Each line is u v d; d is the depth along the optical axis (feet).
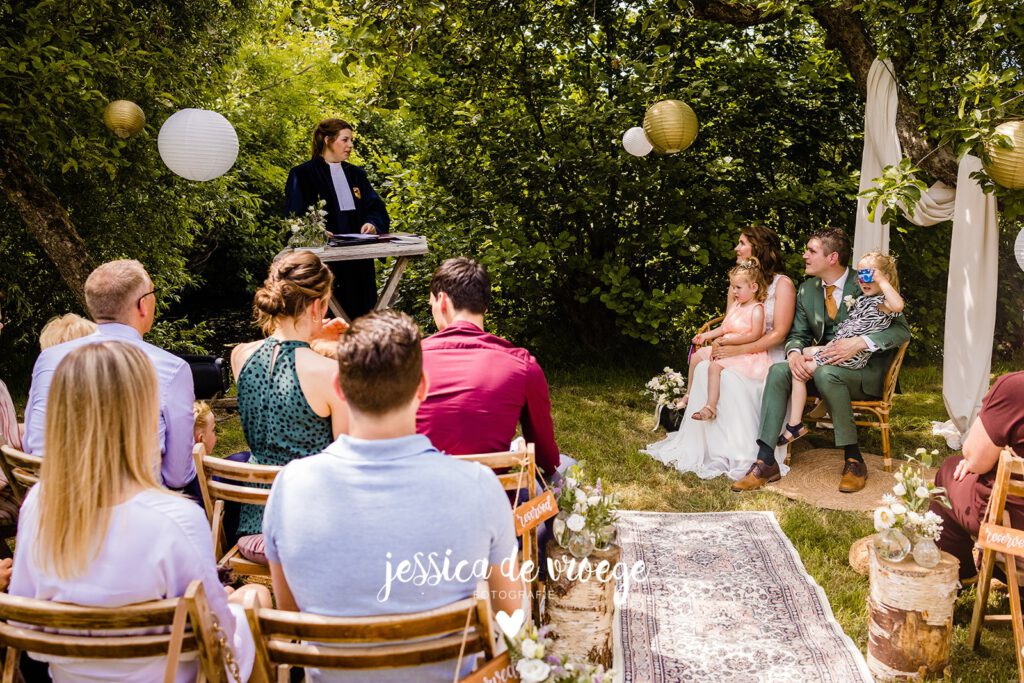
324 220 18.60
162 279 28.17
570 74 24.36
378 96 20.52
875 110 18.22
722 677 9.77
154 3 23.04
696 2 19.30
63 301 26.61
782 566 12.57
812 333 17.24
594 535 9.61
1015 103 14.61
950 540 11.01
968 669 9.91
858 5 17.26
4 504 10.53
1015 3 15.52
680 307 22.94
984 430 10.10
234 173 34.40
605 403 21.44
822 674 9.83
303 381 8.70
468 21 22.43
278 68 38.88
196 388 13.87
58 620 5.42
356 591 5.55
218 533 8.68
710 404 16.72
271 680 5.57
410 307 26.86
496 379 9.37
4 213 24.59
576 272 25.20
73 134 19.74
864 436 18.78
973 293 17.19
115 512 5.68
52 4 17.39
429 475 5.66
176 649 5.37
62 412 5.58
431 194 25.84
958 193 17.13
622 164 23.58
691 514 14.61
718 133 24.22
